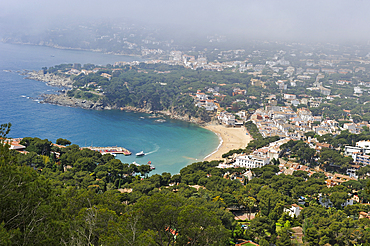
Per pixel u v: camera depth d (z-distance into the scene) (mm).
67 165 185500
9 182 52719
